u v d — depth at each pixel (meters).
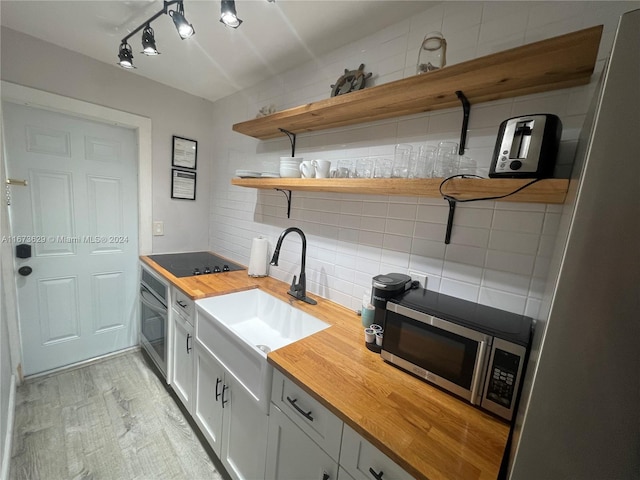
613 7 0.83
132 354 2.36
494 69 0.85
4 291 1.72
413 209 1.28
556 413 0.48
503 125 0.86
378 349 1.10
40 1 1.33
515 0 1.00
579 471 0.47
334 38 1.48
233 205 2.37
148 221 2.29
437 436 0.72
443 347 0.91
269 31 1.45
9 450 1.37
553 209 0.94
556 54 0.75
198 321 1.50
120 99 2.02
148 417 1.73
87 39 1.66
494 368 0.81
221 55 1.72
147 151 2.20
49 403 1.76
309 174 1.43
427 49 1.10
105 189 2.12
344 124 1.53
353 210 1.51
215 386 1.37
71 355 2.14
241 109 2.23
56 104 1.76
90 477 1.34
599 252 0.43
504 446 0.71
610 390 0.44
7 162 1.71
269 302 1.69
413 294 1.14
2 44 1.56
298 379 0.90
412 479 0.65
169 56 1.76
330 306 1.56
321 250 1.68
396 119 1.34
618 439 0.44
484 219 1.08
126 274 2.32
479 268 1.10
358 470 0.75
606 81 0.42
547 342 0.47
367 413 0.78
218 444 1.37
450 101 1.12
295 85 1.80
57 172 1.90
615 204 0.42
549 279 0.67
